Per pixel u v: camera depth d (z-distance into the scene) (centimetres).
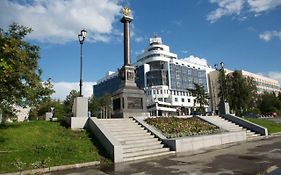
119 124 1922
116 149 1380
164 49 12750
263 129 2675
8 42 1465
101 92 15138
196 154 1547
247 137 2447
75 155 1353
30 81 1600
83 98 1920
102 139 1552
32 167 1155
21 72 1504
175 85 12006
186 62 12888
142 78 12200
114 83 14038
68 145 1472
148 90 11756
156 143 1702
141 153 1511
